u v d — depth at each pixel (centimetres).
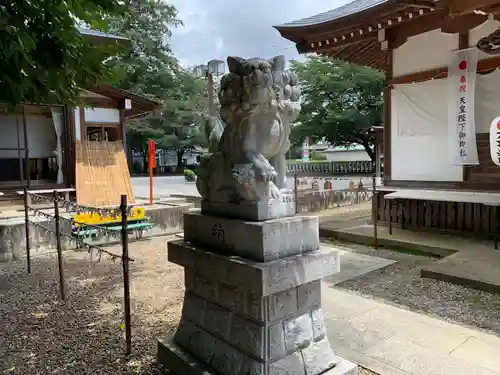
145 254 727
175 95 2895
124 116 1197
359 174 2666
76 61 379
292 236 270
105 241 802
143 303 478
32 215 793
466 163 751
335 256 287
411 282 554
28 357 348
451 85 761
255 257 258
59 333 395
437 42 791
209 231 300
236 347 275
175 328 404
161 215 916
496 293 493
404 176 873
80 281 566
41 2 341
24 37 301
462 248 691
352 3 963
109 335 390
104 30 405
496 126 576
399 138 877
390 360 320
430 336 365
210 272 282
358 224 939
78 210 664
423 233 828
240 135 273
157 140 2891
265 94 256
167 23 2905
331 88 2242
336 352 333
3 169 1138
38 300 490
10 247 686
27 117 1145
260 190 264
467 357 325
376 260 662
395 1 677
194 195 1475
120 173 1052
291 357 270
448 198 739
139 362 338
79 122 1048
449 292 507
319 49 920
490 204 681
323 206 1248
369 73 2122
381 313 423
